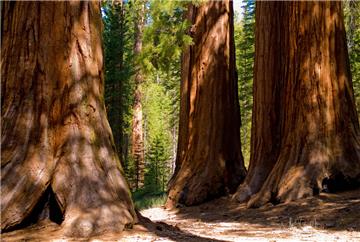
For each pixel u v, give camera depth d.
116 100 23.92
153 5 15.35
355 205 9.45
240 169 15.22
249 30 28.98
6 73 6.30
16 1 6.37
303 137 11.43
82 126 6.27
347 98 11.88
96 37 6.65
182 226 9.53
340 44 11.95
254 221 9.91
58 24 6.33
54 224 5.93
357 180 11.08
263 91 13.63
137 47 25.78
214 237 7.03
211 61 15.29
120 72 23.56
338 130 11.48
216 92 15.16
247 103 29.62
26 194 5.84
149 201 17.59
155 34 16.94
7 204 5.73
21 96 6.20
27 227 5.87
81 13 6.47
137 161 26.88
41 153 6.06
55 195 5.96
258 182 13.09
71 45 6.37
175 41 16.11
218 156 14.84
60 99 6.26
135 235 5.82
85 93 6.36
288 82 12.17
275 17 13.68
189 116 15.55
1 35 6.45
